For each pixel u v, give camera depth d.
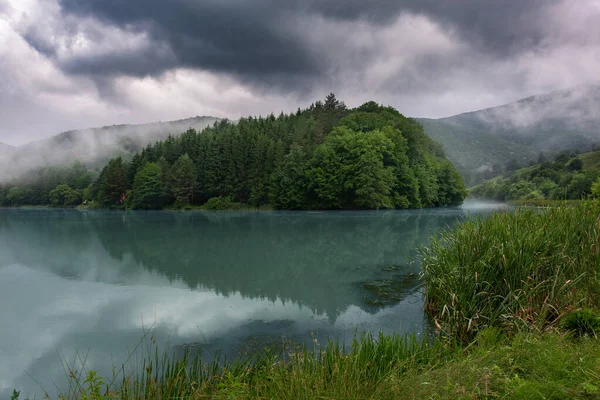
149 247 23.94
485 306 7.00
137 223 43.84
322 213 55.66
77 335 9.00
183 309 10.92
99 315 10.50
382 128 69.12
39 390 6.49
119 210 88.56
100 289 13.53
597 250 7.50
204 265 17.75
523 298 6.80
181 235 30.22
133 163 100.88
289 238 27.20
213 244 24.89
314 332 8.73
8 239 28.80
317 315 10.03
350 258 18.75
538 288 6.91
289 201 67.56
